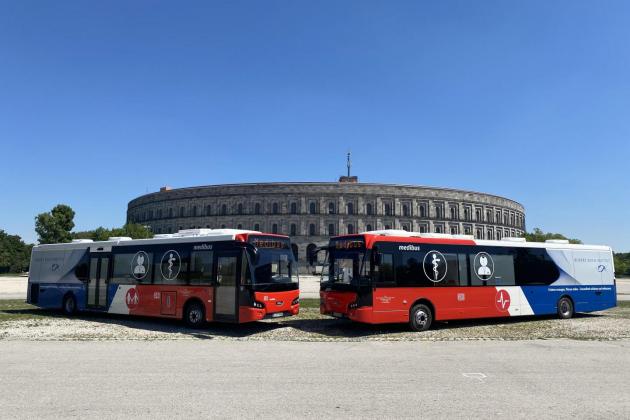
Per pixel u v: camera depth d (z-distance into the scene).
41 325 17.98
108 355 11.52
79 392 7.92
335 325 18.31
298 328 17.44
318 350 12.55
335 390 8.20
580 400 7.66
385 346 13.33
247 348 12.80
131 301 19.20
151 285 18.62
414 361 10.98
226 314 16.19
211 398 7.59
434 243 17.61
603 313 23.80
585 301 21.39
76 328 17.14
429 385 8.62
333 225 94.06
